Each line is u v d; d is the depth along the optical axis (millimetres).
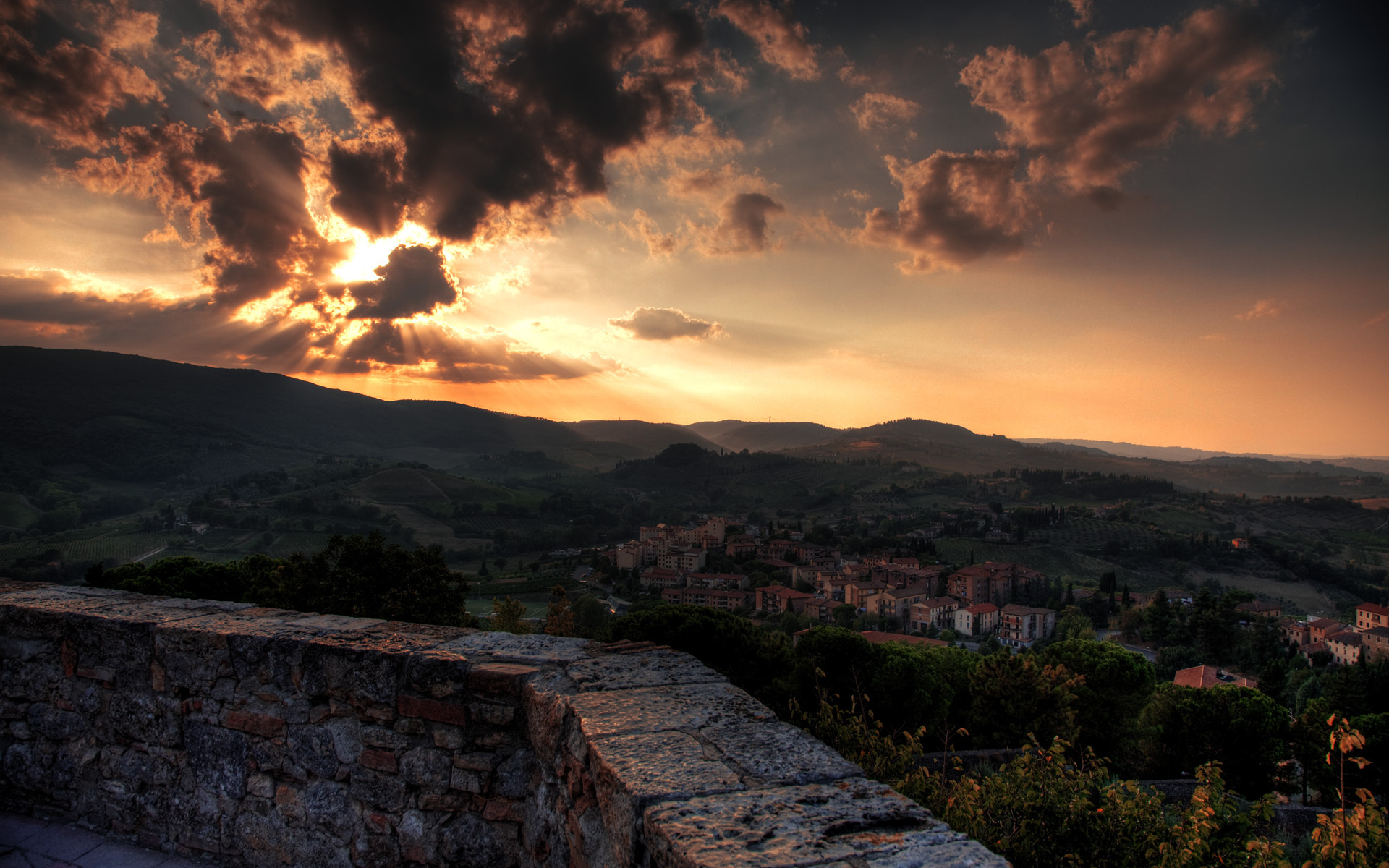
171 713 3703
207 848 3574
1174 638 87625
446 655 3238
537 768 2936
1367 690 33438
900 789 5465
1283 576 154375
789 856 1540
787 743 2312
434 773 3145
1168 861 4355
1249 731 21312
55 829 3799
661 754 2180
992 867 1521
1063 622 99562
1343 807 3871
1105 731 20938
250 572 24844
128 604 4211
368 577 20500
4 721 4039
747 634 20453
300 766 3414
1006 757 16891
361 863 3244
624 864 1936
